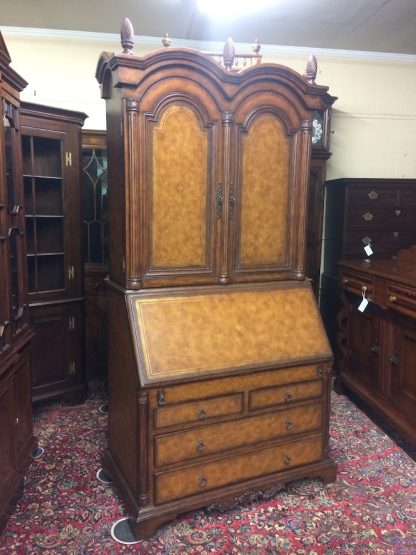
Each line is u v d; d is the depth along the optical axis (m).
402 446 2.56
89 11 3.11
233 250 2.10
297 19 3.22
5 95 1.92
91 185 3.35
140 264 1.93
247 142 2.05
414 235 3.67
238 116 2.01
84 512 2.00
